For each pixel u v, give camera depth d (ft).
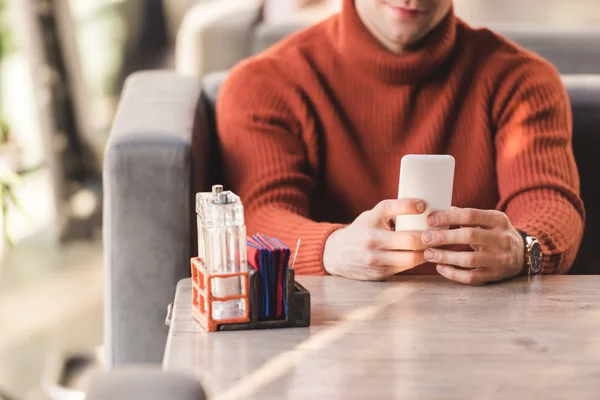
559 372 3.94
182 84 7.73
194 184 6.33
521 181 6.83
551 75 7.30
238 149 7.13
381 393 3.74
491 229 5.28
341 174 7.22
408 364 4.02
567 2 15.98
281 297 4.45
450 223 5.20
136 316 6.36
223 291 4.41
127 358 6.41
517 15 15.30
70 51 12.76
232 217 4.40
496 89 7.20
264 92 7.22
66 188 12.69
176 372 2.91
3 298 10.94
